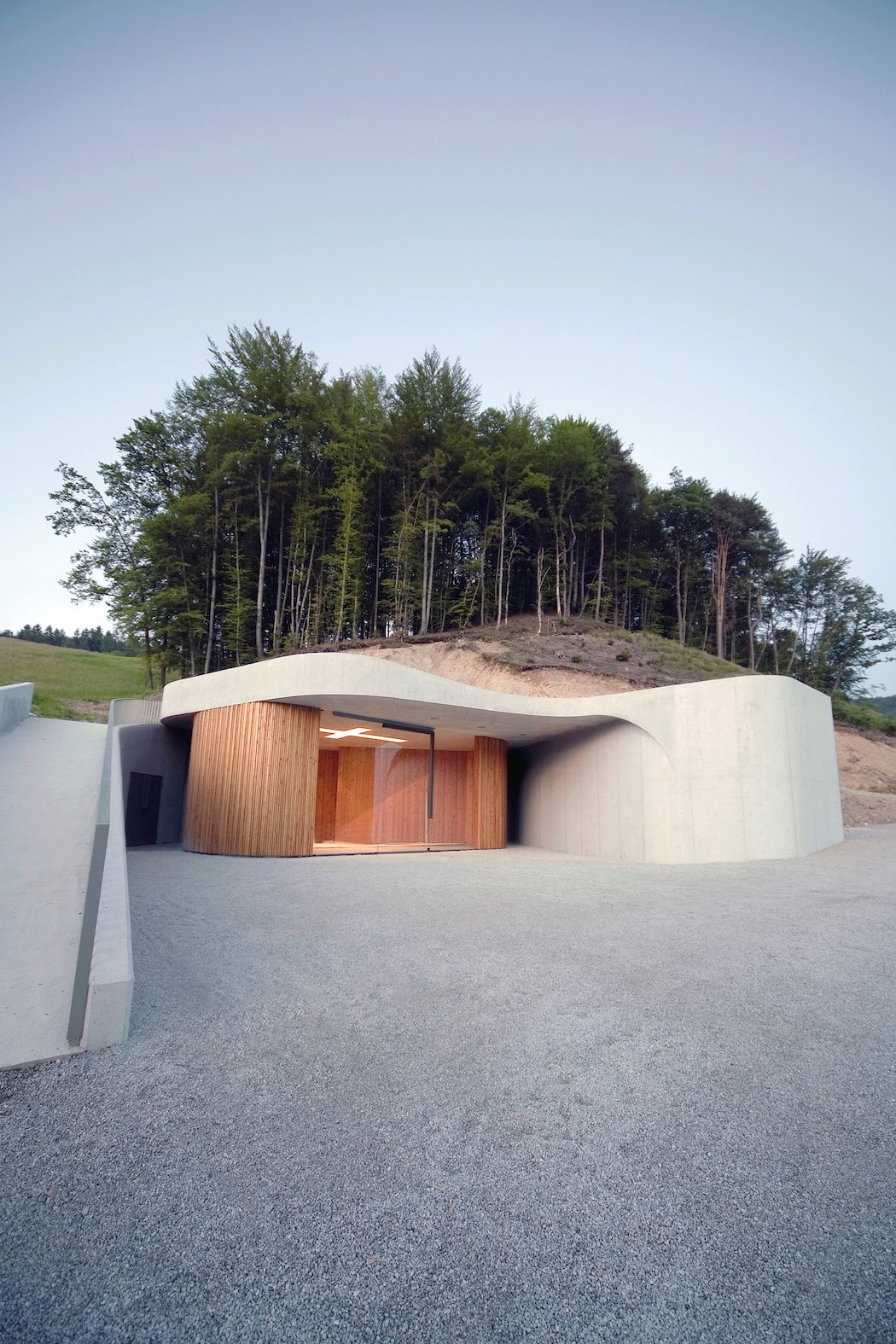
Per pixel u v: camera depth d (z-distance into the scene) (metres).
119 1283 1.98
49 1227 2.22
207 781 13.63
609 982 4.75
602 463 40.44
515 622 35.84
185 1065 3.42
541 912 7.11
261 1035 3.80
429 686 12.95
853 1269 2.08
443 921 6.64
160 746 16.61
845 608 46.53
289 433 31.61
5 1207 2.32
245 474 30.42
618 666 27.67
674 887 8.95
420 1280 2.02
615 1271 2.07
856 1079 3.37
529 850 16.86
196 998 4.36
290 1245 2.16
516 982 4.74
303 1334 1.81
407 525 31.92
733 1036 3.87
